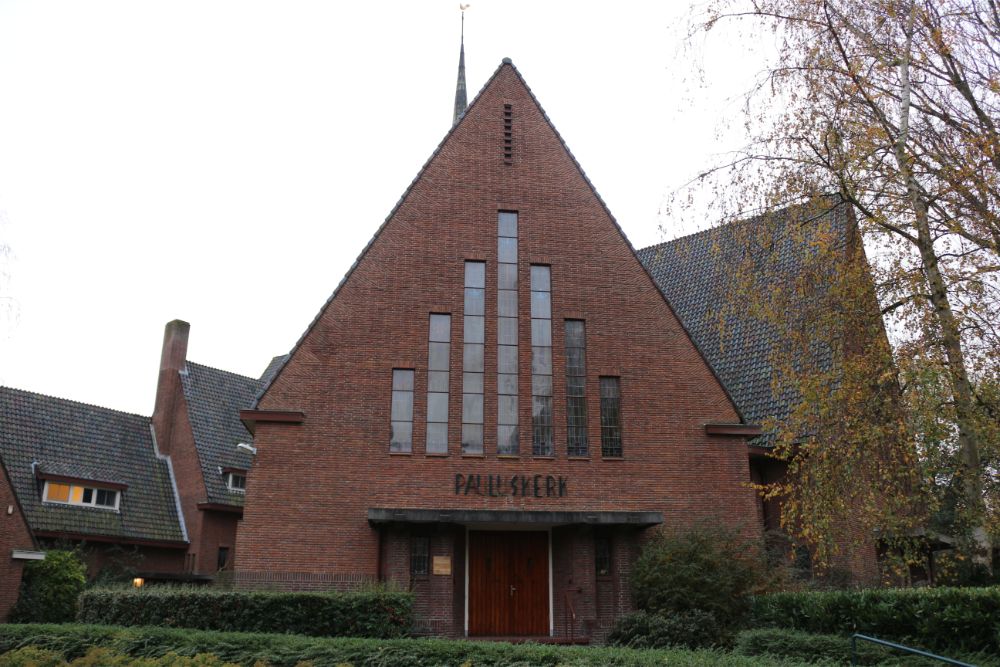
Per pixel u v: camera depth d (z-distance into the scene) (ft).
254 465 64.90
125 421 108.58
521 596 67.92
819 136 48.03
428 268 71.31
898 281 45.70
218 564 103.19
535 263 73.15
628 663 37.24
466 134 75.66
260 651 44.27
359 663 42.14
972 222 45.98
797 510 47.14
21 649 45.85
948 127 48.75
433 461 66.59
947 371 41.68
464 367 69.51
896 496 43.60
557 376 70.28
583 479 68.08
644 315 73.10
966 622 39.93
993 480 45.96
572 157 76.28
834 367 46.83
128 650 46.39
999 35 47.50
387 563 62.90
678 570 59.16
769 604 53.42
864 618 44.57
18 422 95.76
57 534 88.94
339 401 67.00
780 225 49.73
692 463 69.97
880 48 48.19
